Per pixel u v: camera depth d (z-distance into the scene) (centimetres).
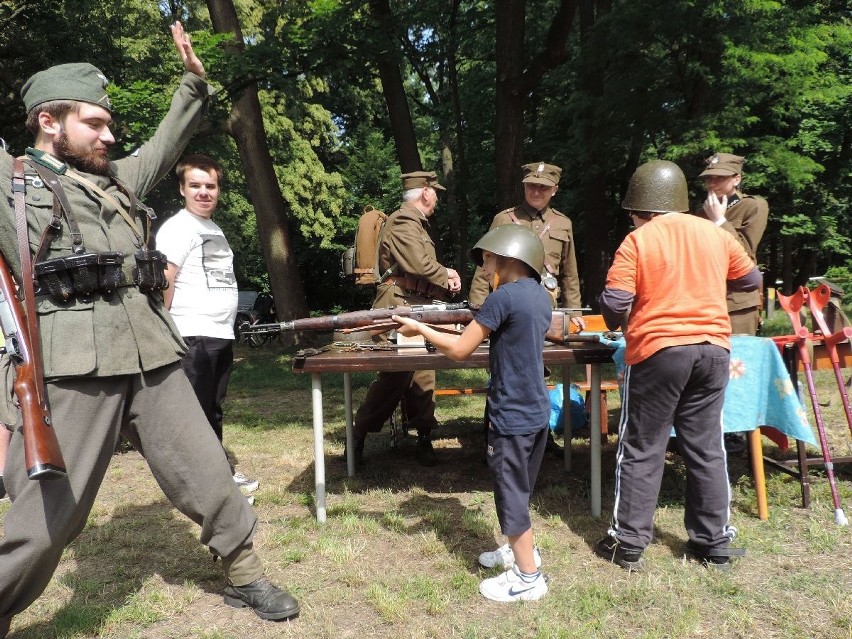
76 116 254
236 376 1012
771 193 1304
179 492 274
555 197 1689
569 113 1319
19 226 234
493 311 289
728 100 1000
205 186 409
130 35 1551
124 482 482
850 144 1358
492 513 400
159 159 294
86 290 244
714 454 325
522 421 289
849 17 1267
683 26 950
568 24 1142
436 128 2044
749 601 290
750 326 476
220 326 416
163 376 267
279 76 1184
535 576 298
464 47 1686
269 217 1370
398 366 364
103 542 373
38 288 239
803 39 990
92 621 284
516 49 1155
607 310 327
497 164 1187
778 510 389
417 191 493
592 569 327
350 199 2672
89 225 251
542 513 402
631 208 339
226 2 1244
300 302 1405
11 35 1412
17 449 235
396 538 366
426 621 284
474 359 361
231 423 672
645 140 1213
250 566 291
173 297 404
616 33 1012
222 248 420
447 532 373
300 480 477
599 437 389
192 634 278
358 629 278
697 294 318
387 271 493
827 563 324
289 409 748
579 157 1293
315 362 370
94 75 259
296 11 1211
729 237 332
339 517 396
